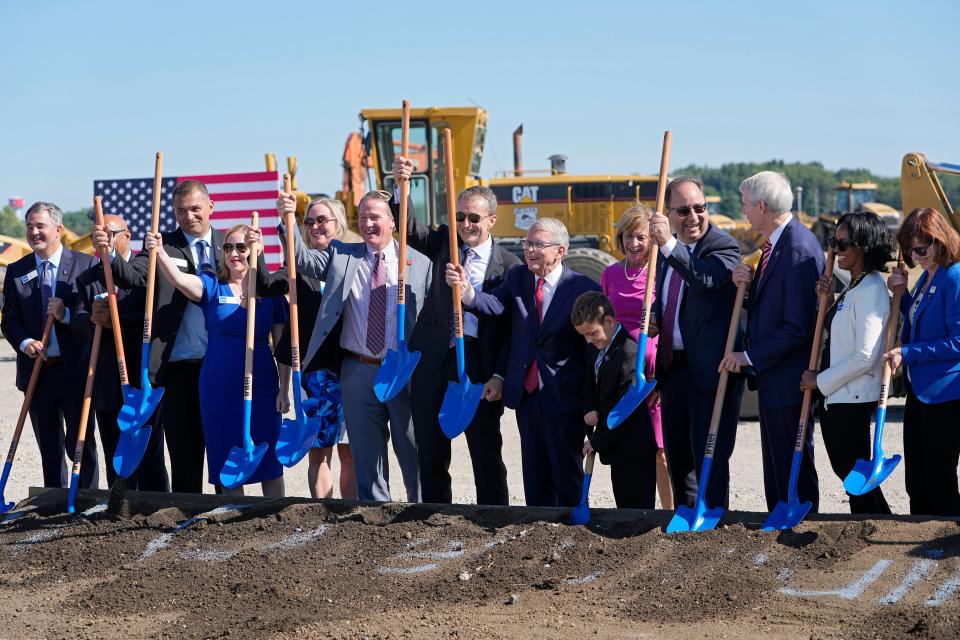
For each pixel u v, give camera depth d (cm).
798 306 507
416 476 605
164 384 633
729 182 9394
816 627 404
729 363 516
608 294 622
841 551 462
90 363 623
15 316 672
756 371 518
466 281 565
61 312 649
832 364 505
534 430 578
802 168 9506
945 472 495
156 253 604
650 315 571
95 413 674
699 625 414
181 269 627
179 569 512
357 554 516
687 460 564
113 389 653
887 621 403
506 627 424
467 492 809
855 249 497
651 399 609
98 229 603
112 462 645
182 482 642
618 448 554
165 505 595
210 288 616
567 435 571
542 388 570
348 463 662
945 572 434
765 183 514
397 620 437
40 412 670
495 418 595
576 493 577
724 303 546
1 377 1516
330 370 621
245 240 602
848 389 502
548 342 572
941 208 1090
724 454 543
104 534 570
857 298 495
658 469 649
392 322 594
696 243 553
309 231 656
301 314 633
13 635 445
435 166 1650
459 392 564
